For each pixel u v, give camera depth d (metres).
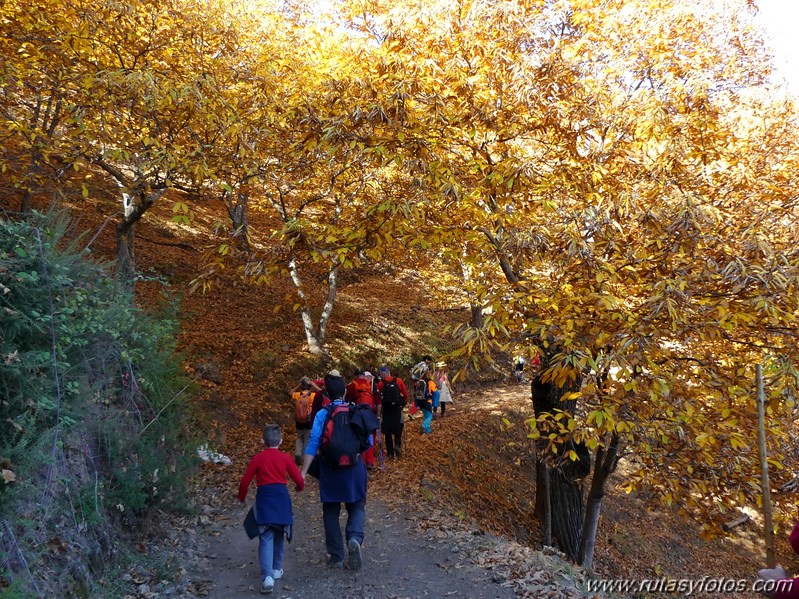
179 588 5.93
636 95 10.02
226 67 12.17
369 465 11.07
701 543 18.30
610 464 10.36
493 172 8.47
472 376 23.09
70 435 5.61
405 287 26.92
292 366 16.91
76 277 5.81
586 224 7.58
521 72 9.21
